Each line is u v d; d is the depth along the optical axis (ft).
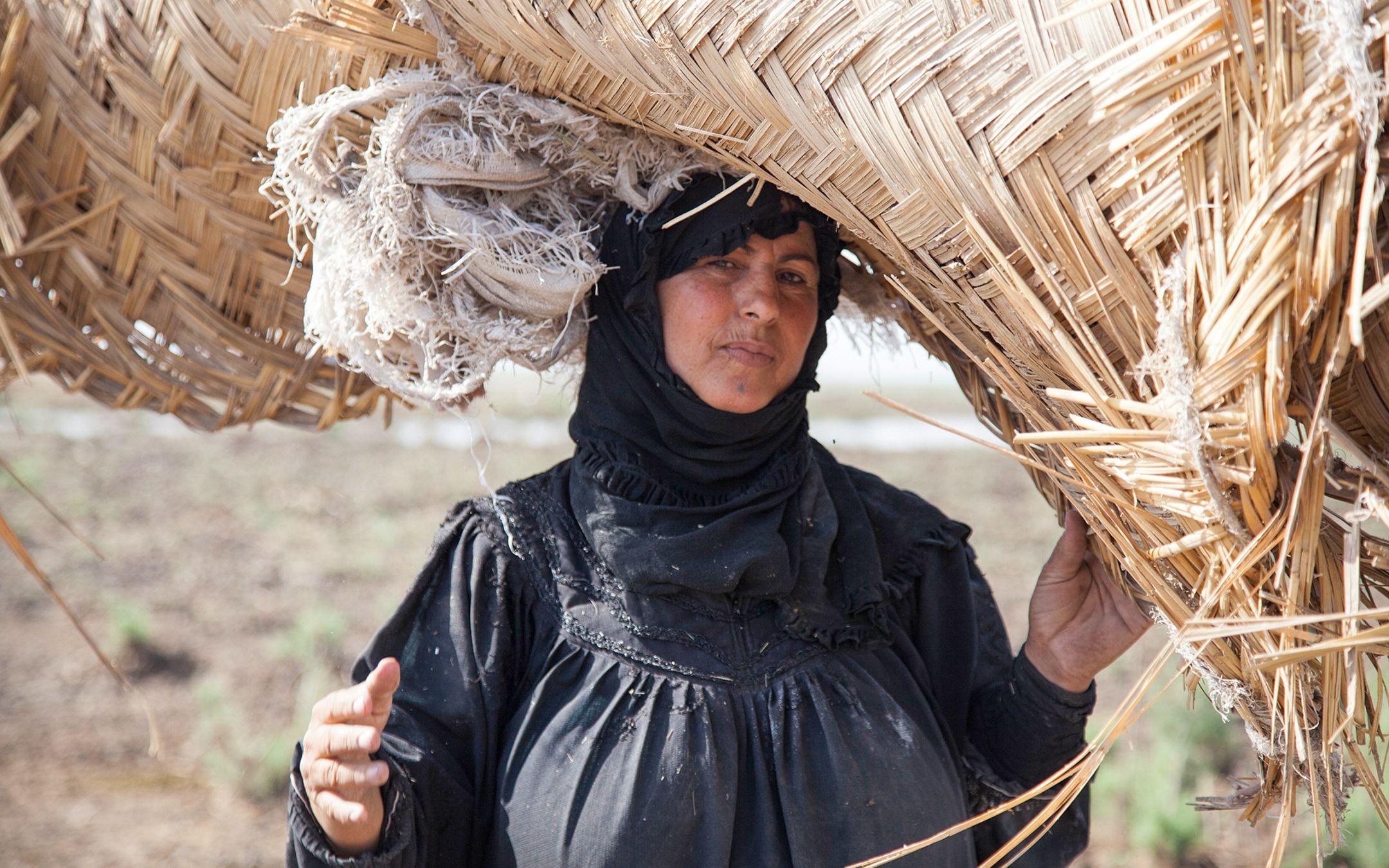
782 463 5.54
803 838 5.03
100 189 5.29
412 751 5.09
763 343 5.24
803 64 4.24
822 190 4.50
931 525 6.08
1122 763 15.23
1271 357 3.73
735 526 5.31
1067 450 4.45
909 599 6.04
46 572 21.53
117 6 4.97
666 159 5.10
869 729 5.29
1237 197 3.77
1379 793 4.28
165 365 5.78
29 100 5.14
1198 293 3.91
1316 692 4.44
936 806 5.31
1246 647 4.35
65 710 16.83
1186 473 4.07
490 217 5.05
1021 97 3.98
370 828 4.70
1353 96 3.45
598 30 4.48
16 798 14.61
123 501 25.55
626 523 5.28
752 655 5.30
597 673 5.16
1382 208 3.81
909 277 5.35
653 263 5.20
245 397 5.92
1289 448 4.09
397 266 4.94
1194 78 3.76
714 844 4.96
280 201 5.21
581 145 5.08
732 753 5.10
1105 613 5.68
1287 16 3.59
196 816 14.55
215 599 20.61
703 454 5.38
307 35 4.73
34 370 5.78
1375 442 4.13
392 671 4.51
